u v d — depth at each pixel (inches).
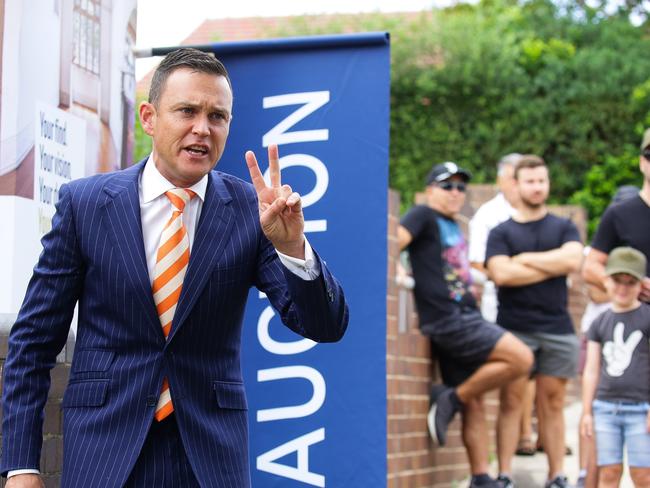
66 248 138.3
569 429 425.1
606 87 782.5
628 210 266.8
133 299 135.4
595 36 872.3
